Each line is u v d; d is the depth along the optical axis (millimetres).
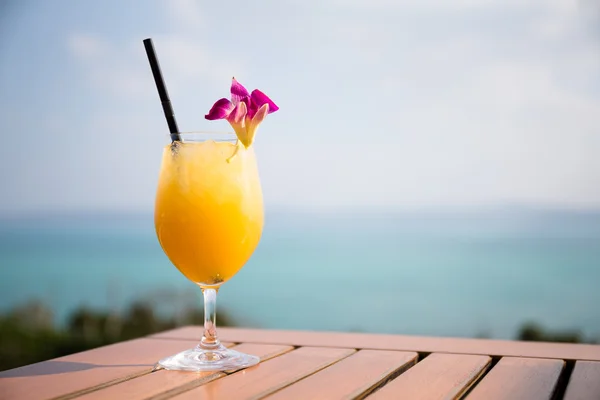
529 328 26562
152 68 1307
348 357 1250
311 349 1342
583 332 26109
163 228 1245
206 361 1155
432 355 1271
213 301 1285
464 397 995
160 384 1021
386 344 1410
